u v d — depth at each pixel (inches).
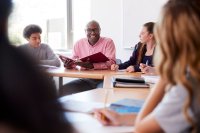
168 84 33.7
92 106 49.2
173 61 31.2
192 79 30.1
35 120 14.6
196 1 31.0
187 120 29.6
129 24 165.3
